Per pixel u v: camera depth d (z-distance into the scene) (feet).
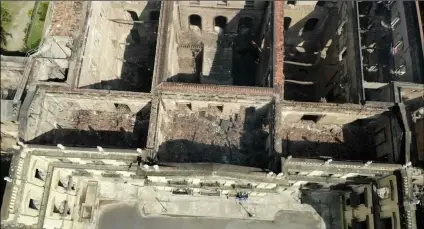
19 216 83.41
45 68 97.30
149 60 127.54
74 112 101.65
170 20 104.12
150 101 94.43
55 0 101.91
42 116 93.71
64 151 88.84
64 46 100.32
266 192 103.35
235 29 128.26
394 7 108.78
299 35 129.18
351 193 108.37
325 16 119.85
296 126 102.94
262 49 117.80
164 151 98.17
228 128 102.06
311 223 115.14
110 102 96.99
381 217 92.89
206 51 126.82
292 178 97.86
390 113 93.71
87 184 115.24
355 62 99.96
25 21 112.68
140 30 127.34
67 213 104.12
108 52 118.93
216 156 98.78
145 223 113.80
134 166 96.37
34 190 90.53
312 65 120.98
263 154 99.09
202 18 123.65
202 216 114.62
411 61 97.50
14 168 84.58
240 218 114.83
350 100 101.96
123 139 99.81
